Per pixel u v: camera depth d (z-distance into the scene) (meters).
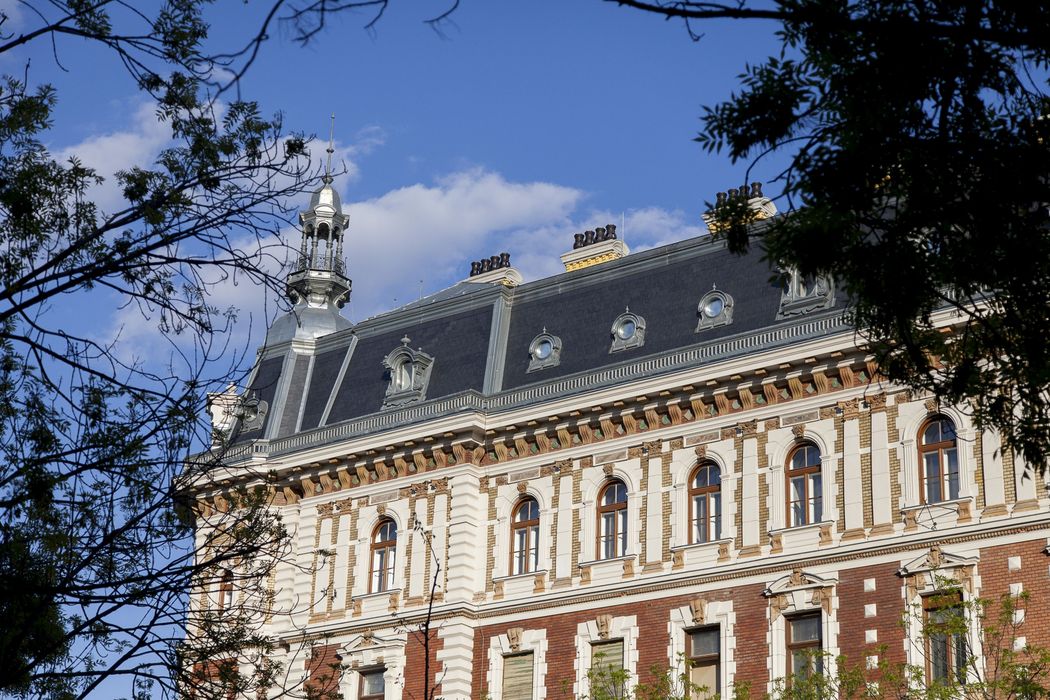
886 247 22.41
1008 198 21.33
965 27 18.23
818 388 51.91
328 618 59.28
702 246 57.81
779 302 54.38
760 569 51.03
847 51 20.95
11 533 24.80
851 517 50.00
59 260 23.94
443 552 57.69
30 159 25.17
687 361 54.44
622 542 54.59
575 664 53.66
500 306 61.72
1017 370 23.98
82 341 24.11
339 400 63.91
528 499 57.25
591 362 57.88
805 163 21.69
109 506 25.14
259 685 27.78
